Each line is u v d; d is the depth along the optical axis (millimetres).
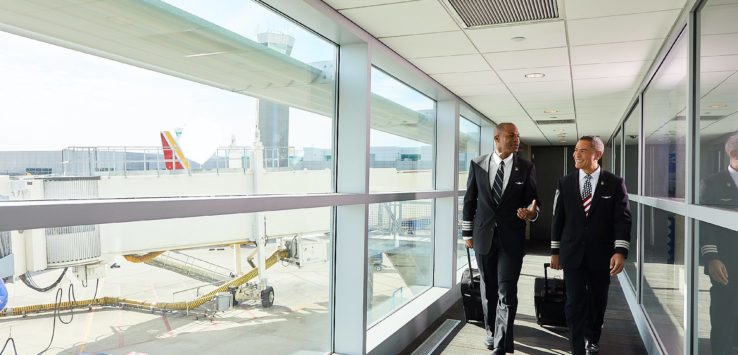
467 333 4371
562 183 3484
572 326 3365
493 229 3600
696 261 2463
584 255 3312
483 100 5879
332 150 3430
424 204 5426
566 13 2842
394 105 4531
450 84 4969
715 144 2100
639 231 4777
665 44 3354
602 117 7070
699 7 2455
